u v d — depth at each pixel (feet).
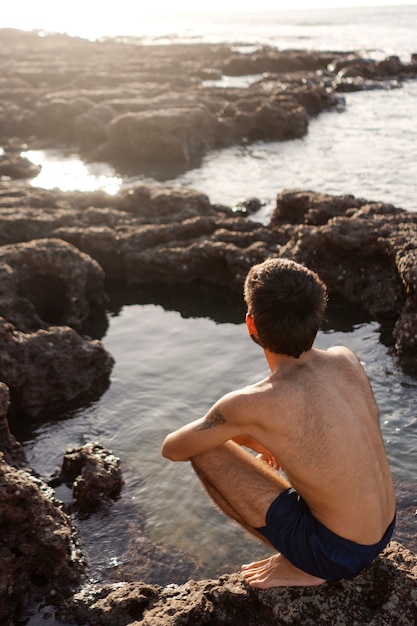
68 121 71.26
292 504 9.75
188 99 72.59
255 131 69.82
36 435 19.11
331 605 9.95
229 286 29.89
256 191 46.98
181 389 21.08
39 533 13.28
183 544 14.51
